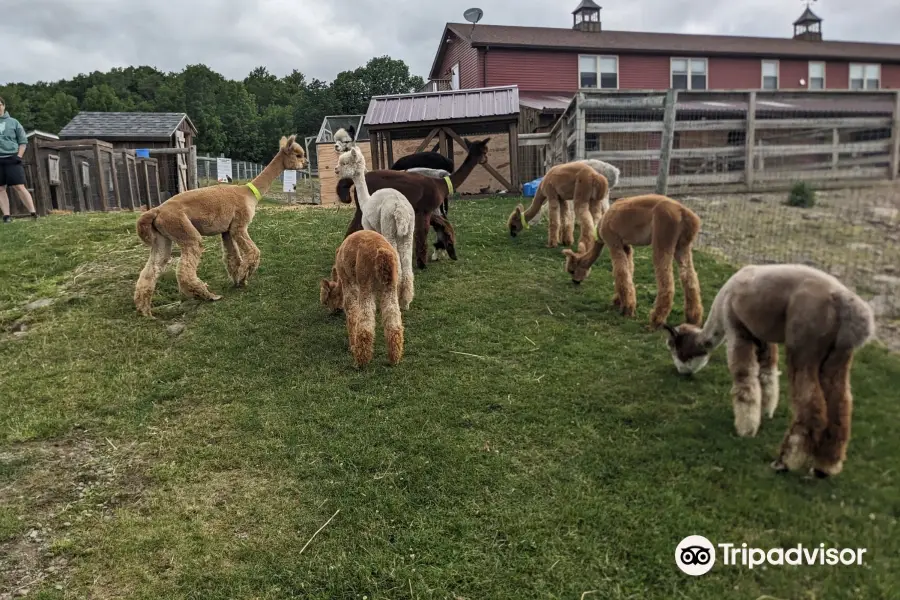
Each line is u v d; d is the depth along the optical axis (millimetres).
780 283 3734
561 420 4535
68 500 4031
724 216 9047
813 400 3525
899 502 3449
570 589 3141
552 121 20312
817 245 7270
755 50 27766
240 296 7172
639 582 3160
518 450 4238
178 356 5867
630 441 4238
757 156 10453
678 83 27156
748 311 3889
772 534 3346
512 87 15789
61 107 65000
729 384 4895
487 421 4570
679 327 4984
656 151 10656
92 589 3320
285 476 4137
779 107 10320
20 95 70750
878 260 6590
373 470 4137
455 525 3604
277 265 8141
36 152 12391
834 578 3045
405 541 3508
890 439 3945
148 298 6746
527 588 3172
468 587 3203
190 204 6746
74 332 6406
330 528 3656
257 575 3346
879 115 9812
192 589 3281
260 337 6168
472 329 6094
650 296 6738
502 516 3641
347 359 5648
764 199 9680
